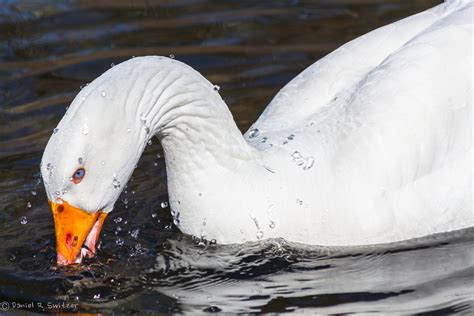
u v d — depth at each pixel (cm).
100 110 973
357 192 1073
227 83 1522
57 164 970
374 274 1049
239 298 1015
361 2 1775
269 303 1002
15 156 1350
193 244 1109
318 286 1031
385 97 1102
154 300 1015
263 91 1496
